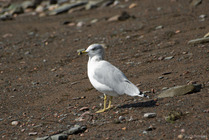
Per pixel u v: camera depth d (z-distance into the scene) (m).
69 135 8.36
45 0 31.53
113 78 9.43
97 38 18.34
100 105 10.35
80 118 9.34
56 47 17.86
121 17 21.58
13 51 17.78
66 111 10.09
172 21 19.30
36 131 8.81
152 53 14.82
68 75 13.70
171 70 12.43
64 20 23.83
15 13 28.05
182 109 8.99
